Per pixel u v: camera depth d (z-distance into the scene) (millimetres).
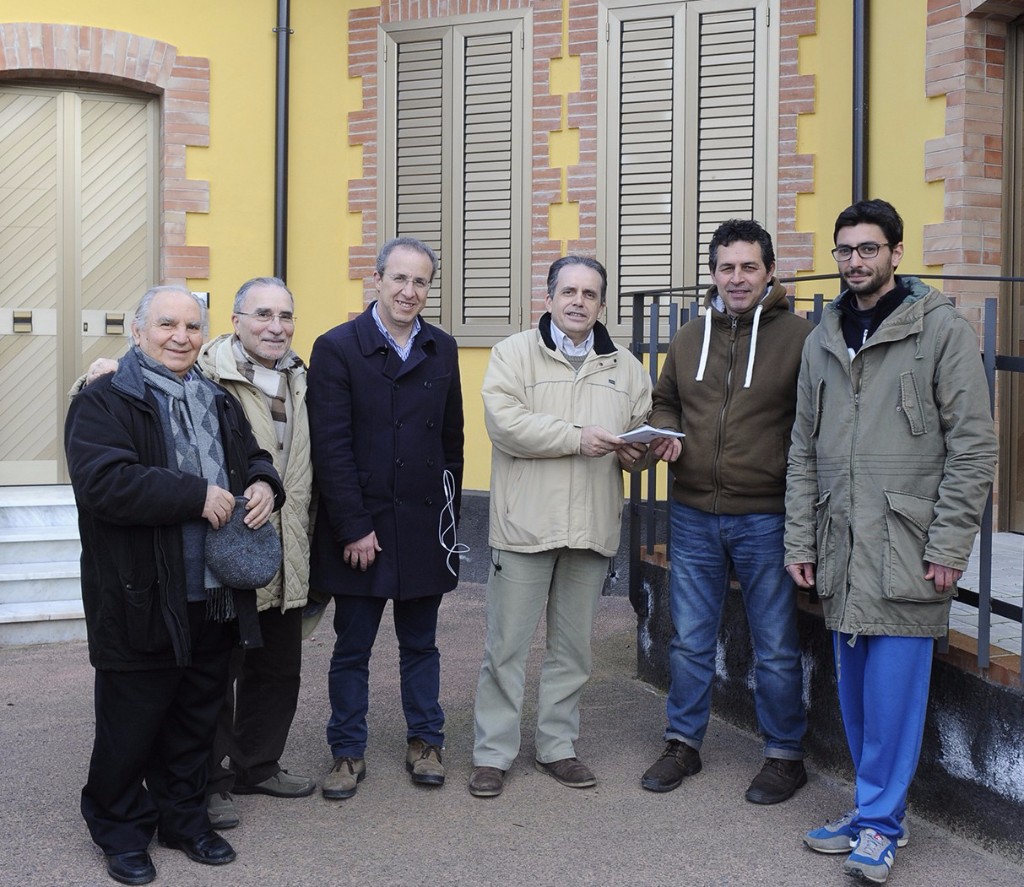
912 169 6172
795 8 6738
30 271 7426
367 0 7703
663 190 7059
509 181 7391
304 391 3934
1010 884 3285
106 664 3229
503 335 7410
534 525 3975
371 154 7727
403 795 3971
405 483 4016
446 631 6219
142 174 7605
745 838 3619
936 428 3311
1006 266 5938
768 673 3979
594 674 5488
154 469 3166
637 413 4113
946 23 5922
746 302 3896
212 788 3740
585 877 3336
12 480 7430
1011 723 3406
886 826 3375
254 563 3291
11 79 7301
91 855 3457
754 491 3934
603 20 7121
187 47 7438
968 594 3652
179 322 3352
